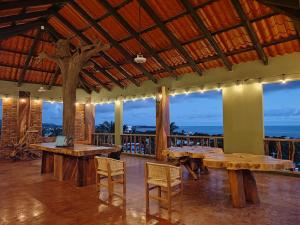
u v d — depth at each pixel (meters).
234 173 3.85
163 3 6.00
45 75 10.44
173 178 3.78
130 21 6.89
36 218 3.45
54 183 5.53
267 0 3.26
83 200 4.25
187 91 8.30
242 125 6.96
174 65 8.14
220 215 3.50
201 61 7.43
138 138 10.09
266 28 5.73
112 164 4.48
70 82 6.48
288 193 4.56
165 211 3.68
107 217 3.46
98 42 6.46
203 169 6.25
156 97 9.02
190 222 3.26
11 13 5.92
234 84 7.13
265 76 6.50
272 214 3.53
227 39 6.38
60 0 6.02
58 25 8.01
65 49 6.69
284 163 3.67
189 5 5.56
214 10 5.72
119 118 10.86
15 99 10.19
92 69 10.08
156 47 7.59
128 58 8.00
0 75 9.56
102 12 6.79
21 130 9.96
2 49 8.30
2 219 3.41
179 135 8.61
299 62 5.95
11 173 6.70
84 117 12.16
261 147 6.59
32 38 8.27
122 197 4.41
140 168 7.25
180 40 6.95
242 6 5.40
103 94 11.58
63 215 3.55
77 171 5.28
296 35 5.55
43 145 6.47
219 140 7.87
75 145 6.55
